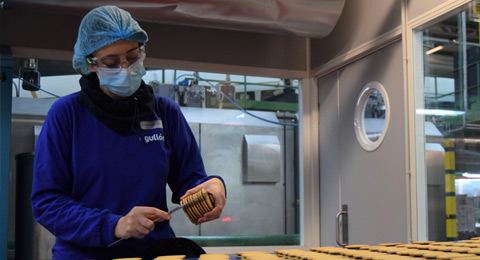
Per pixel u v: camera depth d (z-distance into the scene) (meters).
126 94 1.31
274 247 3.71
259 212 3.77
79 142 1.27
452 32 2.54
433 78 2.64
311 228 3.82
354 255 1.06
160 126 1.36
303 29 3.19
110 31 1.27
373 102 3.20
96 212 1.16
